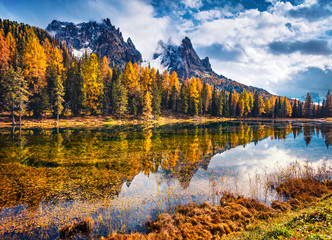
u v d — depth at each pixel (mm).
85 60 77938
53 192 12938
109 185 14281
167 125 63219
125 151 24766
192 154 24031
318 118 120938
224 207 10695
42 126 49375
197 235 8117
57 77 57156
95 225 9273
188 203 11531
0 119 51375
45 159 20328
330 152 25109
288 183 14164
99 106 66938
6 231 8750
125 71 81625
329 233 5332
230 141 33781
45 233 8664
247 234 7617
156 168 18391
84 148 25875
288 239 5727
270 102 142750
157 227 8906
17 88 48125
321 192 12516
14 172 16438
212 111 109438
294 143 32000
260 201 11688
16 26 107188
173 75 103812
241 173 17047
